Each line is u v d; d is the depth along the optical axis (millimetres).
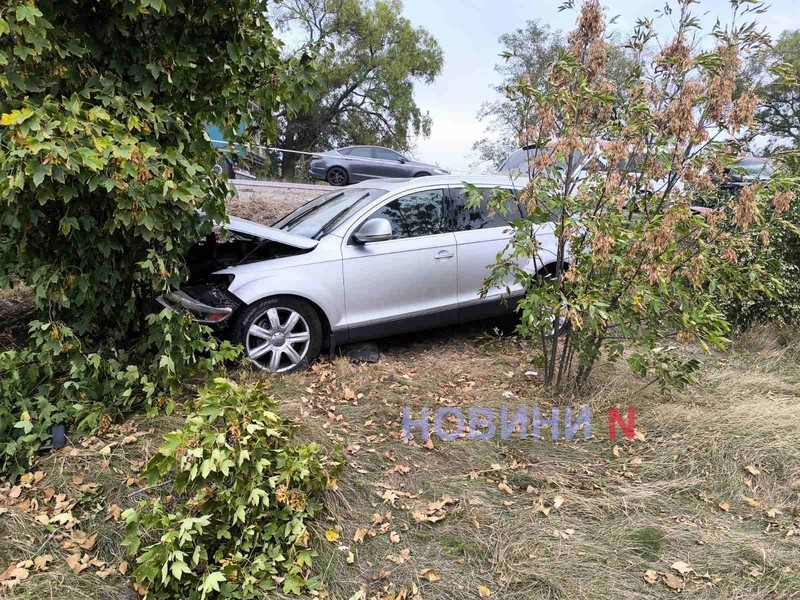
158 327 3395
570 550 2652
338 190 5594
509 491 3082
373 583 2447
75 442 3139
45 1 2848
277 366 4344
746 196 3381
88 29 3098
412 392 4203
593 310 3404
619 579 2498
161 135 3232
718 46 3553
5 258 3334
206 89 3496
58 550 2502
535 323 3699
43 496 2773
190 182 3033
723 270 3727
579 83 3412
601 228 3385
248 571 2340
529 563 2561
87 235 3098
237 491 2422
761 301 5230
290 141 30422
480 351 5137
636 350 3699
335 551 2574
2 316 5023
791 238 5188
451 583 2457
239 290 4195
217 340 3898
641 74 3750
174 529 2307
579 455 3445
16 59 2787
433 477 3180
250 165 4020
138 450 3061
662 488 3141
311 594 2355
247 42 3465
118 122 2850
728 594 2432
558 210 3633
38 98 2916
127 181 2758
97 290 3330
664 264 3492
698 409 3908
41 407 3082
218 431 2525
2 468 2873
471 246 4988
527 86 3529
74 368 3189
